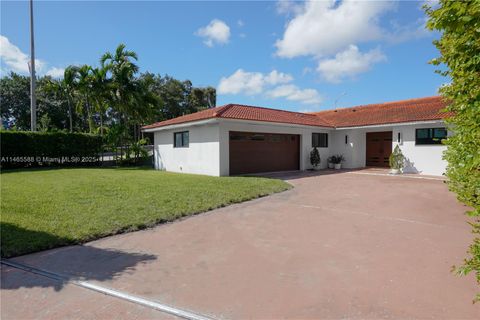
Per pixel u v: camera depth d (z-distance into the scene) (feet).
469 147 8.43
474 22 6.87
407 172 52.85
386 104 72.13
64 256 14.85
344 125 62.23
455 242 15.99
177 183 36.37
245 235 17.85
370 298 10.32
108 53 73.31
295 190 34.53
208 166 48.47
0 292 11.23
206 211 24.04
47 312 9.83
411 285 11.19
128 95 72.95
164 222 20.90
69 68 74.84
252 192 30.86
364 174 52.08
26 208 22.97
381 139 64.69
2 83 137.80
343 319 9.16
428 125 49.83
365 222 20.40
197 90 169.89
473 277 11.70
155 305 10.14
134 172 53.88
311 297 10.50
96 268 13.35
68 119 143.13
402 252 14.62
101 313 9.73
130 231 18.85
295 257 14.26
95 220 20.04
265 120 48.06
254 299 10.44
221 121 44.57
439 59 9.29
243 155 50.42
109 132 73.67
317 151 60.29
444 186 36.68
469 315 9.16
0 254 14.76
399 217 21.71
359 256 14.21
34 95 72.28
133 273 12.77
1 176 45.98
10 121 141.38
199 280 12.01
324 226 19.51
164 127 56.54
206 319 9.29
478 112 7.27
